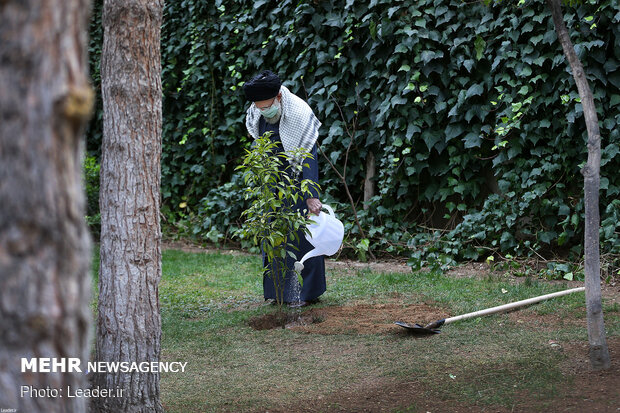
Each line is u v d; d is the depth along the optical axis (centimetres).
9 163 146
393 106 826
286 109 613
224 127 1027
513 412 346
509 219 769
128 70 329
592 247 400
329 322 555
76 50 154
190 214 1057
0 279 147
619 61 706
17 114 146
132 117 330
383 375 417
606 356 400
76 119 151
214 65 1028
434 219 878
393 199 877
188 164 1091
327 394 389
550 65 752
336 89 882
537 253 770
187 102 1085
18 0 145
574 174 753
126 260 330
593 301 400
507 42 761
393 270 783
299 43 934
